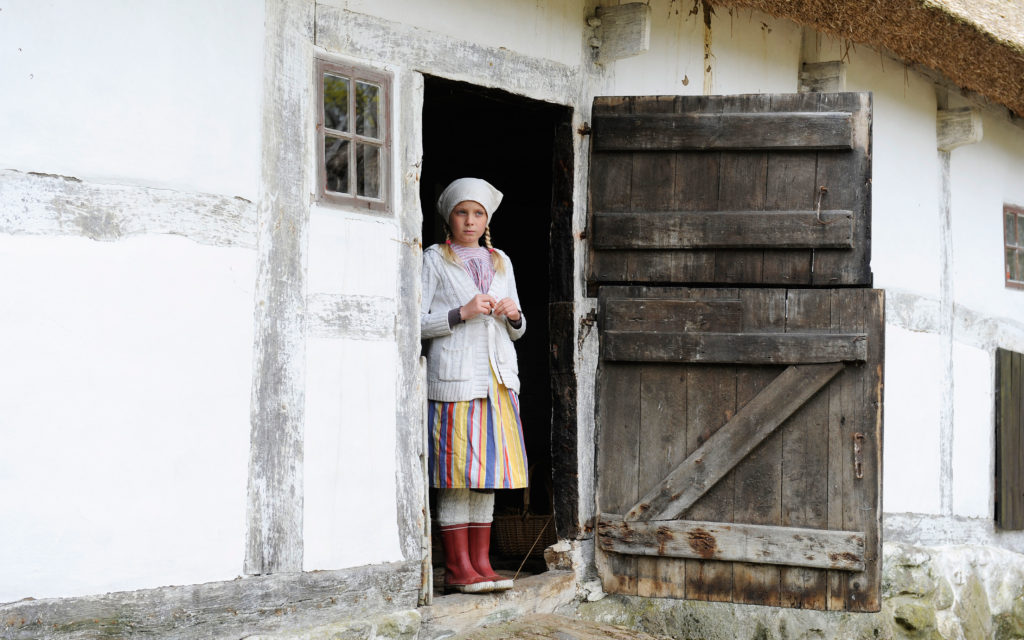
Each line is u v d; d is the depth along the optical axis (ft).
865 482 14.62
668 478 14.99
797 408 14.79
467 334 13.60
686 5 17.02
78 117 9.86
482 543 13.96
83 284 9.82
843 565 14.53
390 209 12.64
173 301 10.47
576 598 15.05
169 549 10.37
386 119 12.67
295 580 11.38
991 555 21.12
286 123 11.57
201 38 10.82
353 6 12.33
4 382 9.30
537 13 14.75
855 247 14.78
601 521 15.24
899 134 20.34
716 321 14.97
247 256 11.12
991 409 22.40
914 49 17.51
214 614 10.69
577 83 15.39
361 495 12.09
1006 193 23.72
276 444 11.28
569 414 15.30
